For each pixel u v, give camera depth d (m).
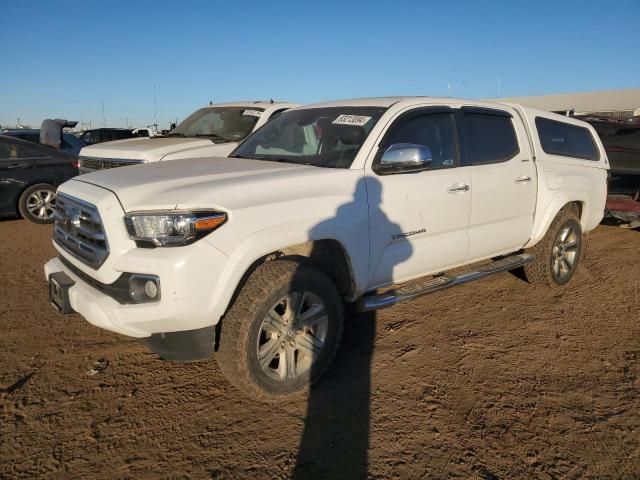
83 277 3.16
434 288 4.00
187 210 2.73
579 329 4.32
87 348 3.90
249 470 2.59
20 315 4.50
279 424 2.96
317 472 2.58
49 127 10.69
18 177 8.39
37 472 2.56
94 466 2.61
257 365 2.99
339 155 3.68
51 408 3.10
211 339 2.88
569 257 5.38
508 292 5.18
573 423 3.00
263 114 7.62
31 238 7.58
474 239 4.27
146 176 3.29
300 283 3.09
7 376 3.46
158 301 2.68
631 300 5.00
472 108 4.41
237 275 2.81
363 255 3.44
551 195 4.89
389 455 2.71
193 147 6.88
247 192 2.99
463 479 2.54
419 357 3.78
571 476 2.57
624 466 2.65
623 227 8.45
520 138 4.77
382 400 3.21
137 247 2.79
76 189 3.27
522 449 2.77
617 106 39.88
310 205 3.14
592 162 5.63
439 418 3.03
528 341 4.07
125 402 3.17
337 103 4.39
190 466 2.61
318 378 3.33
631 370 3.63
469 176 4.16
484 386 3.39
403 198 3.66
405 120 3.85
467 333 4.21
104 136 19.62
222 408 3.12
